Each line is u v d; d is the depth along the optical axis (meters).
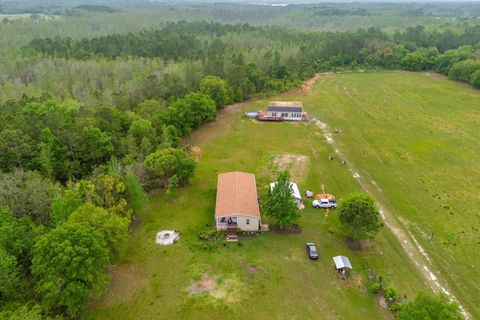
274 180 64.88
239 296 40.69
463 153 76.56
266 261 45.94
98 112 71.44
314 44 159.88
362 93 116.69
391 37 176.00
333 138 83.12
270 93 113.38
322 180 65.38
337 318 38.56
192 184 62.94
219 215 50.72
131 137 64.62
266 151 76.44
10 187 44.59
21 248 37.91
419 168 70.62
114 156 61.56
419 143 81.00
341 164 71.31
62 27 190.00
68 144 60.91
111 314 38.12
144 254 46.62
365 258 47.25
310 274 44.19
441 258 47.84
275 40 169.88
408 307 34.19
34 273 35.34
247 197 54.53
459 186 64.62
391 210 57.34
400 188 63.66
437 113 99.44
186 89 99.38
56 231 36.50
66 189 49.66
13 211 43.22
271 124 90.88
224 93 99.50
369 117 96.19
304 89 120.19
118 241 42.09
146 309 38.84
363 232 48.41
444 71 141.00
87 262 35.22
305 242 49.69
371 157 74.62
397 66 150.75
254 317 38.28
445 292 42.56
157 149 65.81
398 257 47.72
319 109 101.62
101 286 38.66
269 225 52.56
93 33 184.62
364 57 153.62
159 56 135.88
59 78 110.06
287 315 38.62
